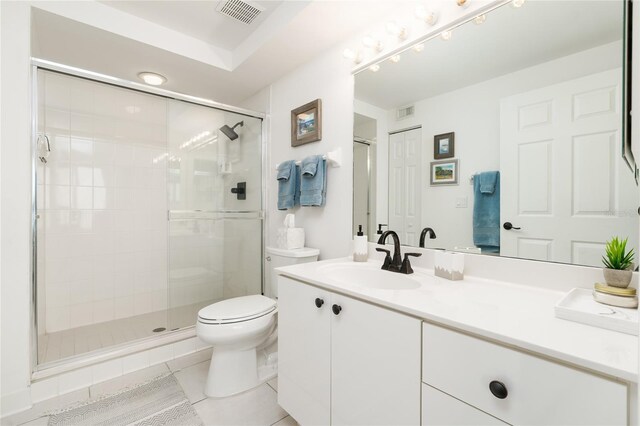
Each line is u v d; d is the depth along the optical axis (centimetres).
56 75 179
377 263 155
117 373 180
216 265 280
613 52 92
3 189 145
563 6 102
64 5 166
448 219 133
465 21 127
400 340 87
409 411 85
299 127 216
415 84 146
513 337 64
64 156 233
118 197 259
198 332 158
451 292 101
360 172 173
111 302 256
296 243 202
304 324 126
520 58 111
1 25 145
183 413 147
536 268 105
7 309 146
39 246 202
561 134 101
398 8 153
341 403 107
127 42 193
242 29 204
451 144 132
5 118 146
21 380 148
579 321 73
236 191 272
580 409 57
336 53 188
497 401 67
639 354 43
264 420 143
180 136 252
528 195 109
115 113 256
